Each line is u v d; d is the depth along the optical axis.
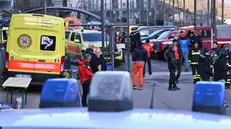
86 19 80.62
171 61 31.72
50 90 4.91
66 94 4.89
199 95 5.32
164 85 34.56
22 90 23.48
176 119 3.76
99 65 26.14
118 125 3.38
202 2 126.62
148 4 110.50
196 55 35.09
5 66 29.73
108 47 41.91
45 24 29.98
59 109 4.34
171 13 128.88
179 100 27.70
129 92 4.04
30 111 4.32
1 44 37.69
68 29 51.81
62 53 30.23
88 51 28.83
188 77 40.00
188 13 133.62
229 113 22.52
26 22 29.81
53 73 29.95
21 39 29.78
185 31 50.78
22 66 29.69
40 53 29.89
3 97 26.55
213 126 3.57
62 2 82.69
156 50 56.25
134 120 3.55
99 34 46.12
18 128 3.53
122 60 46.75
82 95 23.28
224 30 55.28
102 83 3.99
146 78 39.41
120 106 3.91
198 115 4.16
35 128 3.48
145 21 109.94
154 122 3.52
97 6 89.69
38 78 29.80
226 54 30.23
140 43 32.19
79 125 3.42
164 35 57.28
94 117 3.65
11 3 28.03
